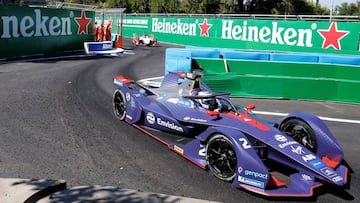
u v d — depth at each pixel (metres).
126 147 6.05
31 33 18.36
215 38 27.80
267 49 23.52
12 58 17.17
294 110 9.12
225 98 5.81
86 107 8.51
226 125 5.27
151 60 19.31
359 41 18.75
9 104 8.45
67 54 20.19
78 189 4.16
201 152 5.33
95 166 5.27
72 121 7.36
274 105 9.62
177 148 5.69
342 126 7.84
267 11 46.25
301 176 4.61
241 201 4.45
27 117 7.49
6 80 11.50
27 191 3.93
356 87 9.94
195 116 5.76
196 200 4.09
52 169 5.08
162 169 5.27
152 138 6.50
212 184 4.86
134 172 5.13
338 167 5.09
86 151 5.81
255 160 4.44
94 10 22.77
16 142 6.04
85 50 21.06
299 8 46.09
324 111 9.12
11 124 6.97
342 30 19.30
